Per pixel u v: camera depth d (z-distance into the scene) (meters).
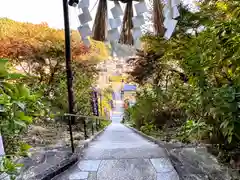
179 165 2.70
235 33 1.89
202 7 2.93
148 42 4.08
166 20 1.61
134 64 6.79
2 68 1.46
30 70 6.84
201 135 2.86
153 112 7.48
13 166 1.40
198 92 2.54
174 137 5.07
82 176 2.46
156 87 6.81
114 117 34.25
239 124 1.90
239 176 2.17
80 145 3.87
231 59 2.00
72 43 6.78
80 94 7.58
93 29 1.71
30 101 1.77
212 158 2.80
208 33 2.24
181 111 5.23
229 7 2.24
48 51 6.79
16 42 6.38
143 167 2.72
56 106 6.07
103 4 1.70
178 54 3.76
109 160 3.01
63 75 7.14
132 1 1.69
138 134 8.66
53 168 2.40
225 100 1.95
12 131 1.56
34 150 3.05
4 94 1.45
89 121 8.45
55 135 4.59
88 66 8.09
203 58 2.32
